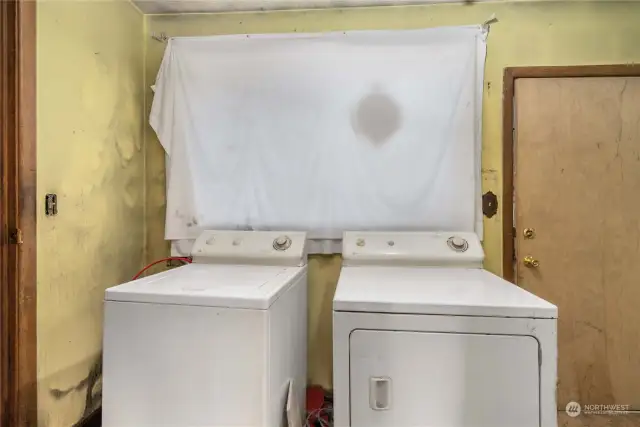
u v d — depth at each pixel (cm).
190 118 210
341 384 126
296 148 206
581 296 204
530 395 120
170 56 211
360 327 126
